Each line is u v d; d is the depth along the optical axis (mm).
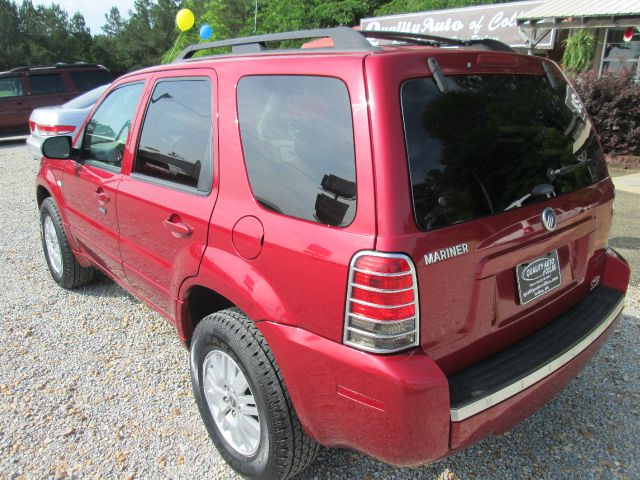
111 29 57156
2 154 12984
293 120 2162
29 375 3416
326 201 2000
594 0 10516
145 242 3057
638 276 4656
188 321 2871
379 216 1831
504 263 2107
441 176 1938
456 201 1956
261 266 2203
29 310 4309
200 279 2537
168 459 2709
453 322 1988
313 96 2092
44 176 4398
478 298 2053
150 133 3041
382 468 2625
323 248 1953
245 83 2408
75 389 3273
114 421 2986
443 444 1911
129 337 3879
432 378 1831
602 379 3262
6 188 8859
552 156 2357
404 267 1808
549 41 12273
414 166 1880
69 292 4652
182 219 2652
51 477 2592
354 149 1916
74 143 3986
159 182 2930
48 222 4641
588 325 2453
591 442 2764
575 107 2625
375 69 1891
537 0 11078
